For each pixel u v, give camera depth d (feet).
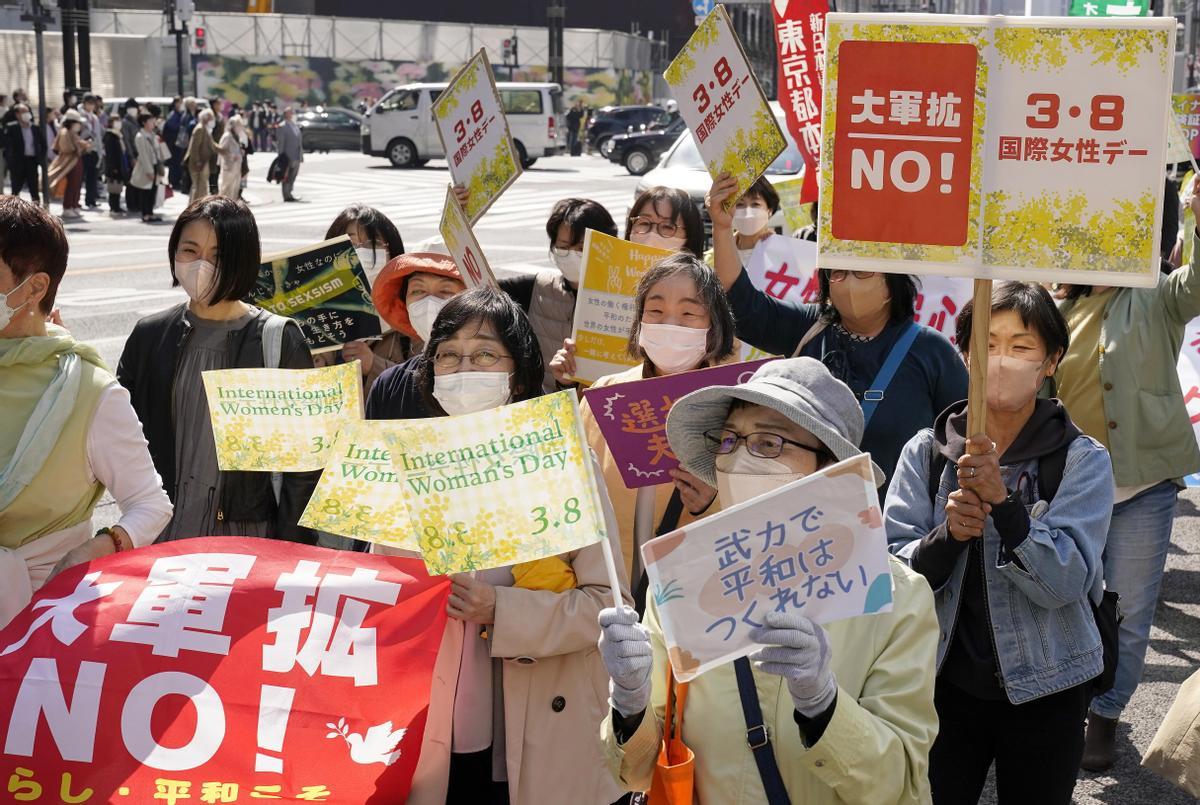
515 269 56.95
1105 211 9.62
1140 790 15.79
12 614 10.91
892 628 8.49
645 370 13.28
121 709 9.57
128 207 85.10
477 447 8.79
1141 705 18.08
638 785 8.45
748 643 7.51
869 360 14.94
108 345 39.96
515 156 18.57
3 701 9.57
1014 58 9.64
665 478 11.76
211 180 97.35
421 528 8.69
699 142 17.26
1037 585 10.71
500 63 196.03
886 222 9.90
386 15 229.04
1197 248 16.66
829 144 9.93
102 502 25.94
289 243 67.15
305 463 10.74
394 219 80.79
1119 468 17.08
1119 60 9.50
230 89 188.34
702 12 153.58
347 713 9.66
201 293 13.69
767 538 7.58
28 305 11.12
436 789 9.98
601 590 10.18
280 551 10.03
